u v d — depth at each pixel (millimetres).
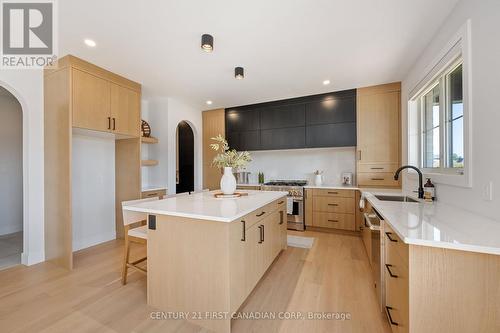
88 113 2611
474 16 1492
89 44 2238
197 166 4855
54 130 2561
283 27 1987
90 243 3186
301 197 3885
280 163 4719
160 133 4098
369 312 1697
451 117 2031
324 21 1904
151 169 4172
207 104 4500
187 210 1636
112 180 3508
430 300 1001
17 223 3965
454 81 1990
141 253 2904
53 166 2568
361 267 2453
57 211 2527
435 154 2410
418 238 992
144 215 2262
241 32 2061
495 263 932
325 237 3531
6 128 3879
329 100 3818
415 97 2807
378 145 3467
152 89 3605
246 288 1733
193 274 1578
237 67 2777
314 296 1912
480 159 1445
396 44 2277
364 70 2914
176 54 2463
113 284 2107
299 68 2848
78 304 1798
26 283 2129
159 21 1888
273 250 2408
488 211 1381
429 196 2119
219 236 1488
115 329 1521
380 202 2047
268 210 2254
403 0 1664
